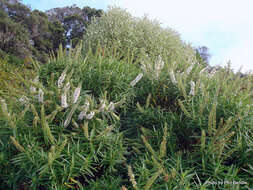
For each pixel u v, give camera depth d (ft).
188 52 24.81
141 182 6.79
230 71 9.88
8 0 75.92
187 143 8.77
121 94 10.56
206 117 8.50
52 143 7.19
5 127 7.70
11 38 56.80
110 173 7.79
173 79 9.79
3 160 6.96
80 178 8.03
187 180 6.41
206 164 7.20
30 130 7.67
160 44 22.82
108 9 26.43
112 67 11.60
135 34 22.88
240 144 7.16
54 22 101.19
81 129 8.07
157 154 7.63
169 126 8.80
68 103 8.38
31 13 80.84
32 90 8.79
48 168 6.59
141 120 9.58
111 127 7.70
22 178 6.97
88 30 26.58
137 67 14.06
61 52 12.39
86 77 10.93
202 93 9.03
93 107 8.67
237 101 8.87
